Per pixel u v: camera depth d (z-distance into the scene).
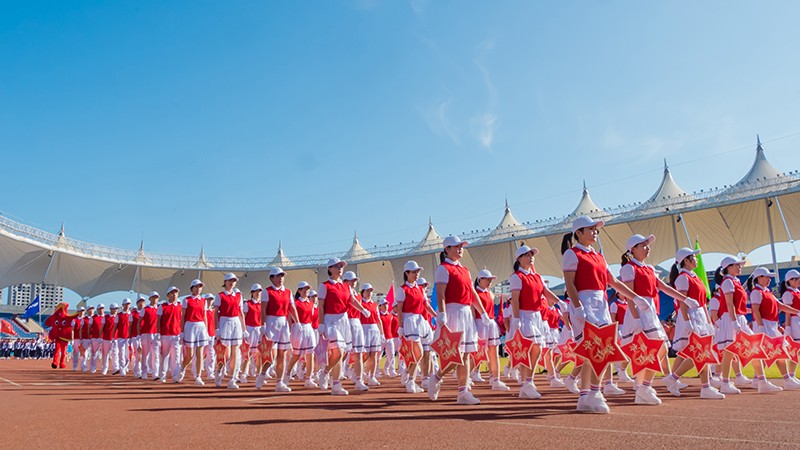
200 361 13.34
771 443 4.50
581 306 6.92
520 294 9.53
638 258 8.70
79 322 23.73
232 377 12.22
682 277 9.41
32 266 55.94
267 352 11.79
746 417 6.16
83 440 5.35
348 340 10.98
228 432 5.67
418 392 10.82
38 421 6.72
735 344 9.60
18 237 52.25
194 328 13.41
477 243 57.97
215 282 68.94
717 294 10.71
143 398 9.73
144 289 66.56
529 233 54.59
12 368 24.25
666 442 4.60
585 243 7.36
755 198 42.44
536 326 9.39
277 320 11.91
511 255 57.81
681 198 46.34
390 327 18.31
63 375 18.61
